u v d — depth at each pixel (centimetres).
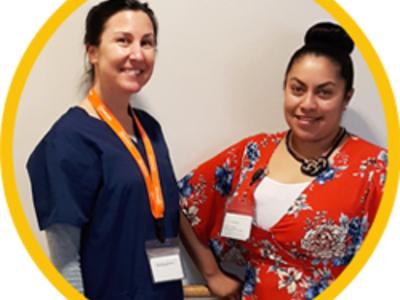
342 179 172
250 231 181
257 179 183
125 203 166
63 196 159
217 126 201
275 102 202
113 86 167
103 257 166
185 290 201
